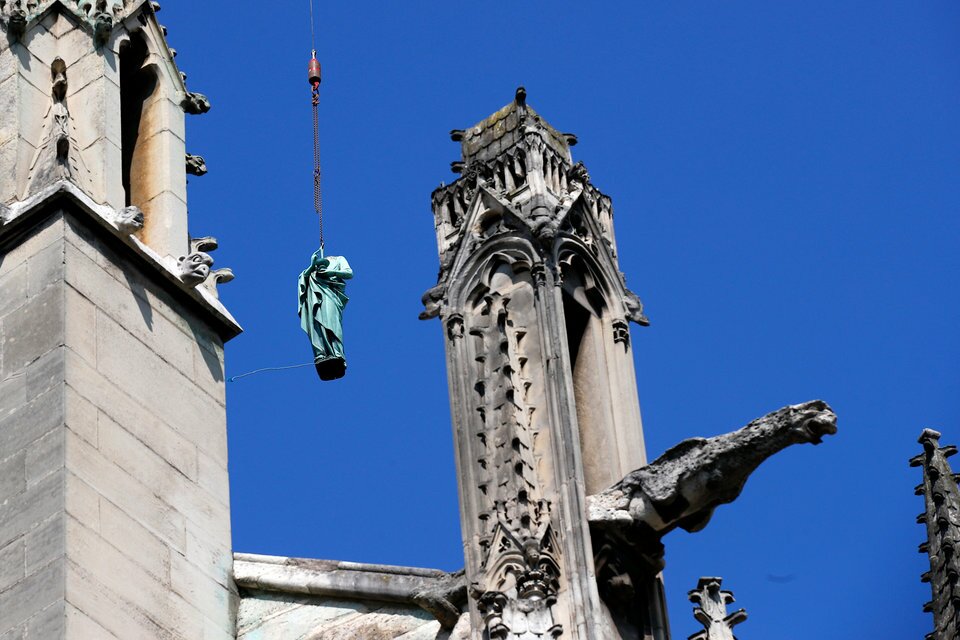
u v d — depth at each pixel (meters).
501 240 35.16
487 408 33.84
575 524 32.88
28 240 36.44
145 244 37.84
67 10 39.00
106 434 35.16
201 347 37.44
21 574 33.69
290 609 35.53
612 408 34.91
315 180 40.16
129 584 34.28
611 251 36.06
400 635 34.47
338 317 38.38
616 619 32.91
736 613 33.66
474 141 36.41
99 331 35.91
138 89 39.72
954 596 35.34
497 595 32.34
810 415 32.50
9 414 35.03
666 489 32.97
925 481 36.59
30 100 38.00
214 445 36.69
